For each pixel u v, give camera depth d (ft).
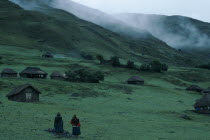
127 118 169.48
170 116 199.72
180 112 226.79
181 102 315.37
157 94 374.43
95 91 327.67
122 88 386.52
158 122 161.58
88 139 89.76
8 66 527.81
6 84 304.91
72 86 347.15
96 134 102.89
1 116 118.62
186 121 181.47
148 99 309.42
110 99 282.15
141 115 194.18
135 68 614.34
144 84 472.85
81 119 145.38
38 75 411.95
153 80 536.01
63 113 161.89
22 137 81.66
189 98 366.43
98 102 255.29
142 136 108.47
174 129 139.44
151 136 110.93
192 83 593.83
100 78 441.68
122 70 598.34
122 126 132.67
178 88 481.05
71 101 251.39
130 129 125.29
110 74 554.87
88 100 264.31
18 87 233.96
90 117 157.99
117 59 637.30
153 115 199.11
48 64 591.78
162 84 507.30
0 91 275.80
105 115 176.86
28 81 348.59
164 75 579.89
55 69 548.72
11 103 176.35
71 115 156.35
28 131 91.97
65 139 84.53
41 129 99.19
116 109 220.43
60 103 232.94
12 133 85.92
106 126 127.34
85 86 363.15
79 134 92.48
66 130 105.29
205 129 148.97
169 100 320.91
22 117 123.85
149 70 606.14
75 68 578.25
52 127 105.50
